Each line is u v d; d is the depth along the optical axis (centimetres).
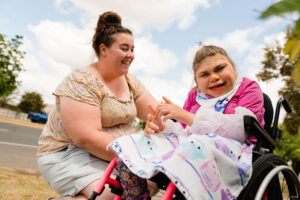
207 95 187
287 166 164
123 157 143
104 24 213
